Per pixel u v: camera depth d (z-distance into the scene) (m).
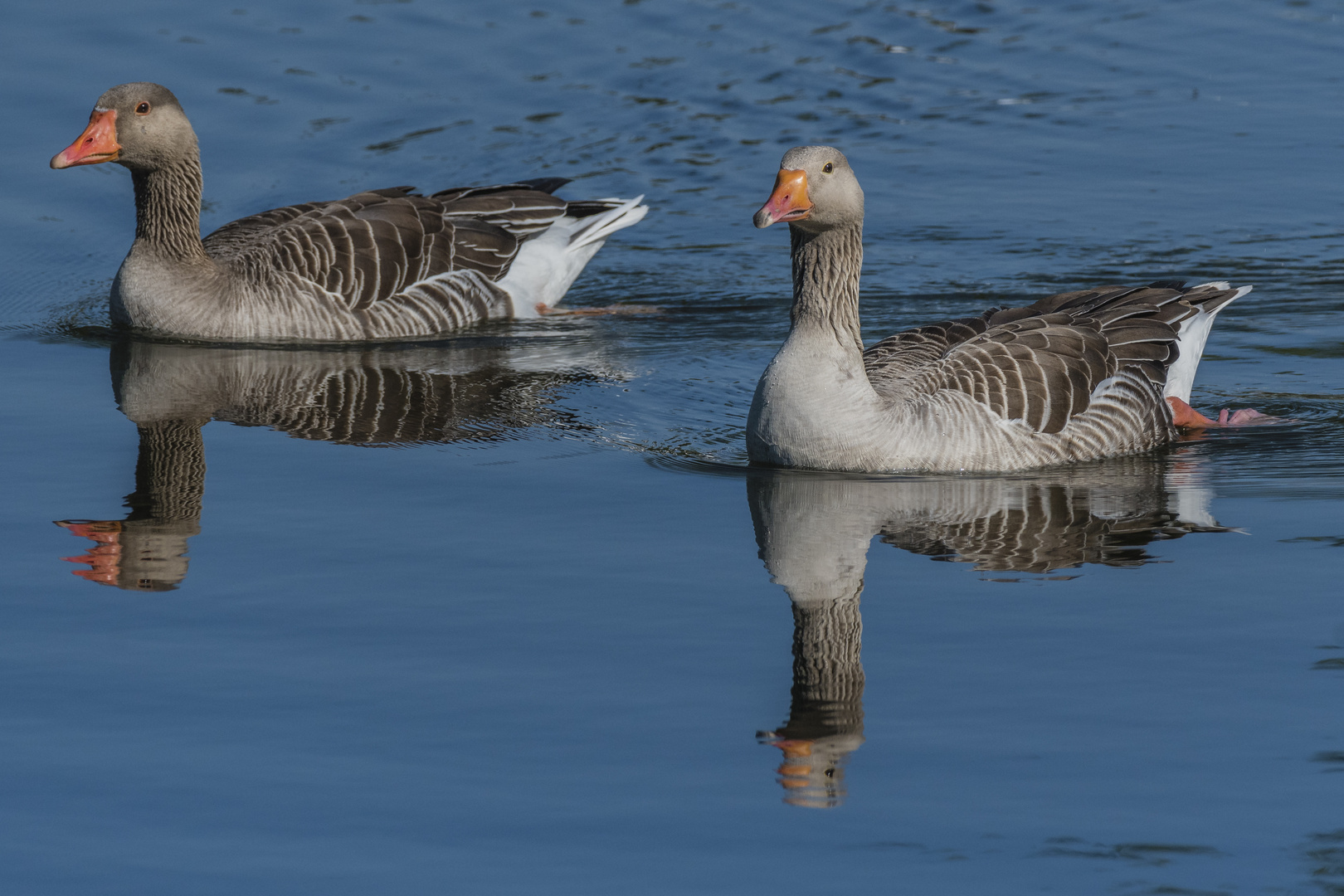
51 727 9.35
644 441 15.23
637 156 26.36
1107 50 31.16
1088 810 8.43
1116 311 15.52
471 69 29.16
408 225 20.38
